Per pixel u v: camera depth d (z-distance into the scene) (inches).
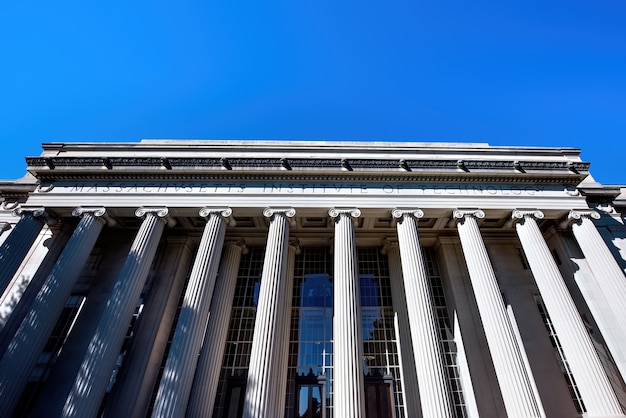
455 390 940.6
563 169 1090.1
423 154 1190.9
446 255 1131.9
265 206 1018.7
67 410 717.3
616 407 749.9
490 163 1088.8
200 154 1183.6
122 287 878.4
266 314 833.5
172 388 748.6
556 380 908.0
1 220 1133.7
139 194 1043.9
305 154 1181.7
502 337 816.3
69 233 1120.8
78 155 1163.3
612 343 896.3
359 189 1060.5
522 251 1147.9
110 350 802.2
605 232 1124.5
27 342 812.0
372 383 967.0
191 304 858.8
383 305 1103.0
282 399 904.9
